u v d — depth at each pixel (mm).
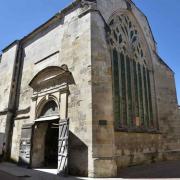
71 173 11102
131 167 13375
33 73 17297
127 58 17453
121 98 15141
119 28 17562
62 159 11273
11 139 17047
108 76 12383
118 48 16594
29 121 15461
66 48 14453
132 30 19578
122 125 14445
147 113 18016
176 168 12891
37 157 14062
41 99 14844
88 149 10766
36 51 17844
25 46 19688
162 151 17484
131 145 14375
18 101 17953
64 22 15508
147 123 17594
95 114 11234
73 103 12422
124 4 18688
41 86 15250
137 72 18281
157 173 11195
